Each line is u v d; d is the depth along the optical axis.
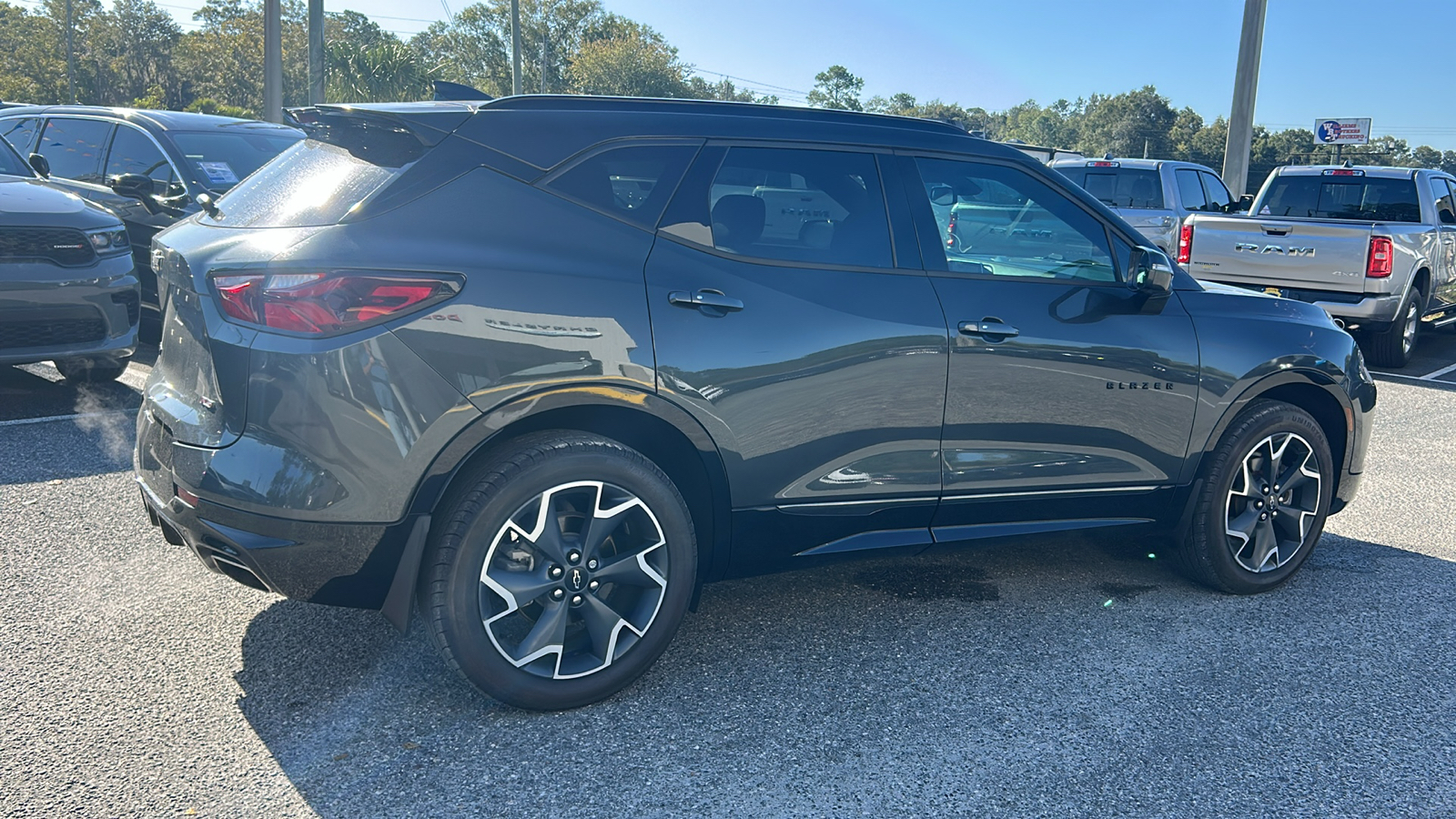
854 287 3.28
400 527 2.75
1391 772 2.83
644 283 2.97
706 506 3.25
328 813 2.51
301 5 90.00
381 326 2.67
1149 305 3.73
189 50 98.19
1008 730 3.00
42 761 2.68
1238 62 16.36
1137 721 3.07
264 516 2.70
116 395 6.79
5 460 5.32
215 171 7.71
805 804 2.60
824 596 3.98
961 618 3.81
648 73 92.88
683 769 2.75
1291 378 4.05
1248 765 2.84
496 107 3.03
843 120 3.46
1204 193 13.78
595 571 2.99
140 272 7.87
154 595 3.75
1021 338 3.48
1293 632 3.75
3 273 5.81
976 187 3.58
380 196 2.81
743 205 3.19
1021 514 3.69
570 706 3.03
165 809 2.50
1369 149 127.38
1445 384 9.36
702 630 3.64
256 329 2.69
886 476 3.38
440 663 3.30
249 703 3.02
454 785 2.64
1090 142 156.62
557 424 3.00
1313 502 4.18
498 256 2.82
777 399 3.14
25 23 101.62
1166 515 3.96
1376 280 9.55
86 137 8.47
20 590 3.75
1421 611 3.99
